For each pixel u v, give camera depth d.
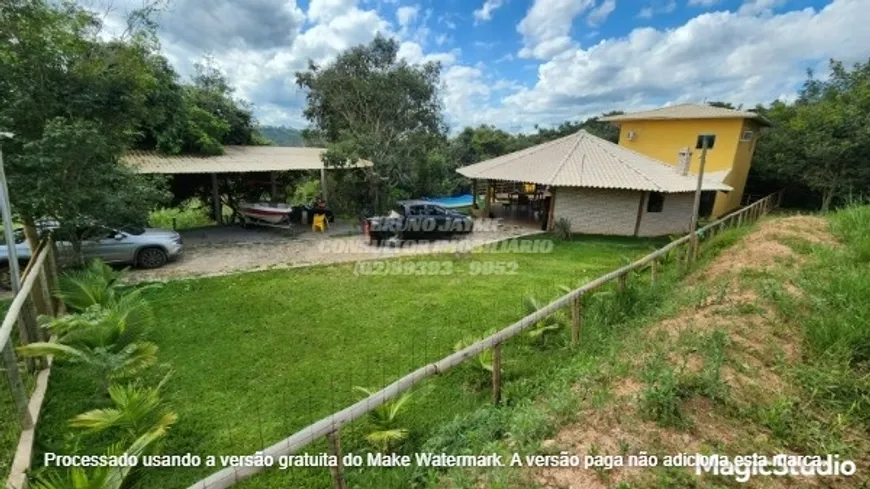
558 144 18.42
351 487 3.24
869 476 2.56
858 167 17.14
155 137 14.03
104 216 7.81
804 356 3.85
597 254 12.54
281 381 5.12
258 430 4.19
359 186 19.70
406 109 19.88
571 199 15.89
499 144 36.56
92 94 7.72
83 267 8.09
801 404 3.19
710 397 3.19
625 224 15.71
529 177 16.11
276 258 11.40
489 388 4.88
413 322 7.05
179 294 8.21
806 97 25.38
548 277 9.90
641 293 6.76
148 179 10.35
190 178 17.83
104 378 4.66
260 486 3.44
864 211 8.93
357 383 5.10
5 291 8.11
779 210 21.27
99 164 7.74
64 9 7.57
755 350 3.90
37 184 6.67
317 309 7.58
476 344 4.07
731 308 4.91
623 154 17.22
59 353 4.53
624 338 4.95
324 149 18.91
